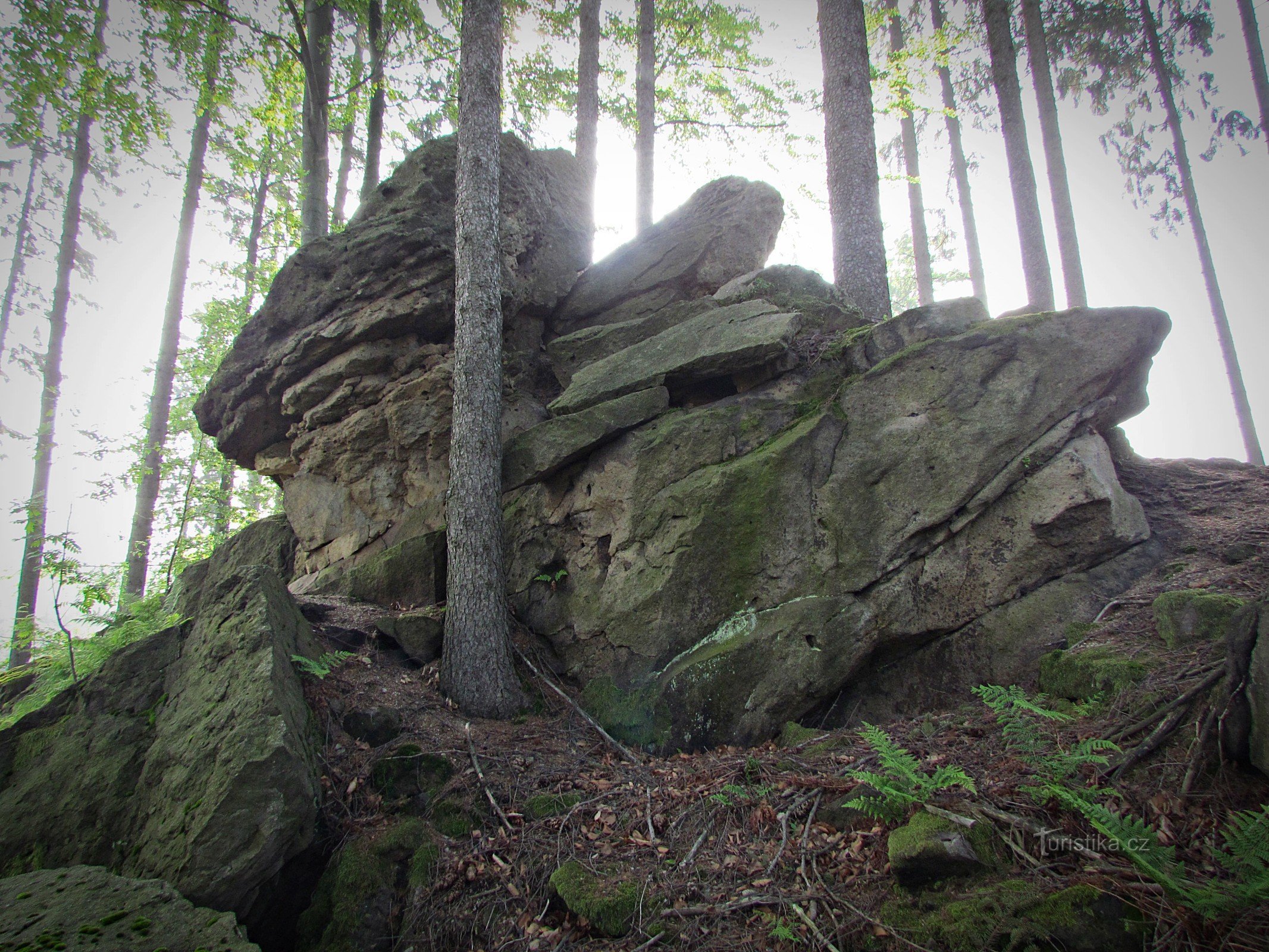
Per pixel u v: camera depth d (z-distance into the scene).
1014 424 6.23
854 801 4.10
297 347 8.73
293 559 9.54
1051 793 3.56
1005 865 3.43
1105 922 2.97
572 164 11.73
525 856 4.47
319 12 13.32
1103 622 5.43
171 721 5.09
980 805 3.75
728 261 9.74
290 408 9.08
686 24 16.81
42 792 4.84
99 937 3.45
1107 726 4.20
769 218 10.19
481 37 8.09
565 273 10.27
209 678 5.25
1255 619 3.52
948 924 3.21
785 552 6.41
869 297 9.59
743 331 7.55
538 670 6.95
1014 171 11.86
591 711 6.44
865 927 3.40
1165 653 4.62
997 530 6.12
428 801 4.98
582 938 3.83
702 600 6.51
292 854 4.32
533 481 7.88
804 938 3.46
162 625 7.79
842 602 6.11
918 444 6.41
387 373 8.72
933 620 6.04
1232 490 6.56
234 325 16.48
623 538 7.11
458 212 7.74
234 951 3.39
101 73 11.67
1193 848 3.21
